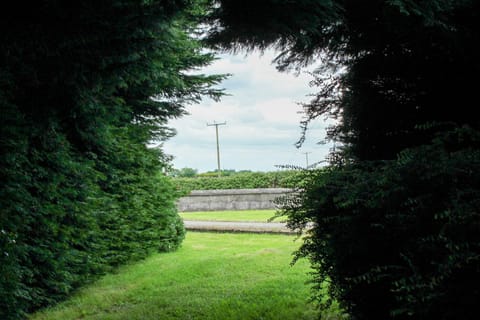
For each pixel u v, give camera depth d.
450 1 2.74
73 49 3.55
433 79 3.26
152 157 7.99
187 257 8.07
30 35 3.33
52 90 4.33
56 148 5.02
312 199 3.01
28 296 4.53
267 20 3.20
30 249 4.62
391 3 2.61
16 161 4.31
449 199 2.07
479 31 2.95
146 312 4.72
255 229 12.05
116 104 6.16
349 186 2.65
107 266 6.52
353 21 3.32
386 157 3.62
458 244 1.82
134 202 7.37
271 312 4.34
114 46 3.59
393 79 3.53
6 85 4.11
